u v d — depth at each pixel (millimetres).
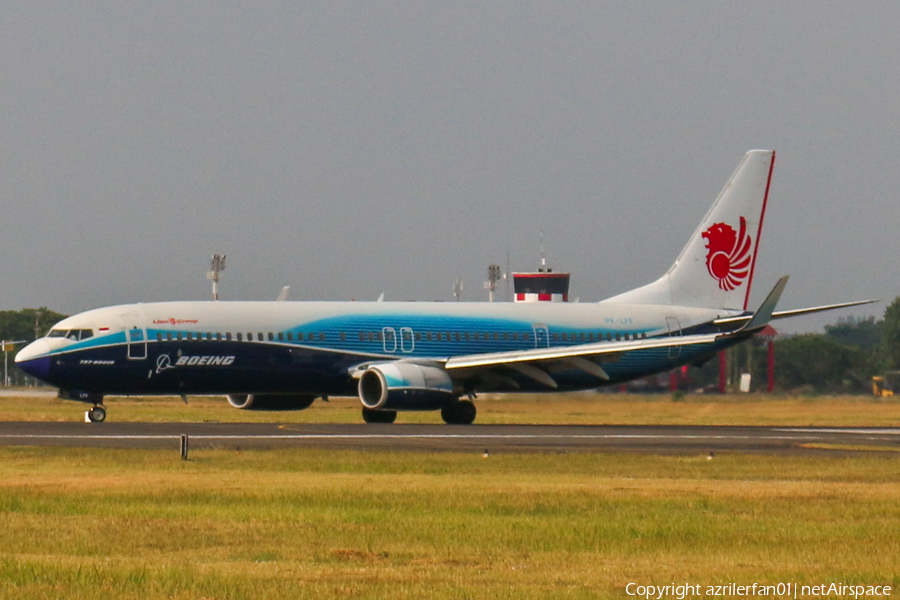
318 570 67062
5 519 85188
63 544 75000
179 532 79812
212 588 61594
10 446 145750
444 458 134000
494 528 82812
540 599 60250
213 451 138875
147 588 61438
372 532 80688
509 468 125375
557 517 88812
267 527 82312
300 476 114500
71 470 118750
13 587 61469
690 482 113250
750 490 105562
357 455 136125
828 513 91750
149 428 186250
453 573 66688
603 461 133875
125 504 93062
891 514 91375
